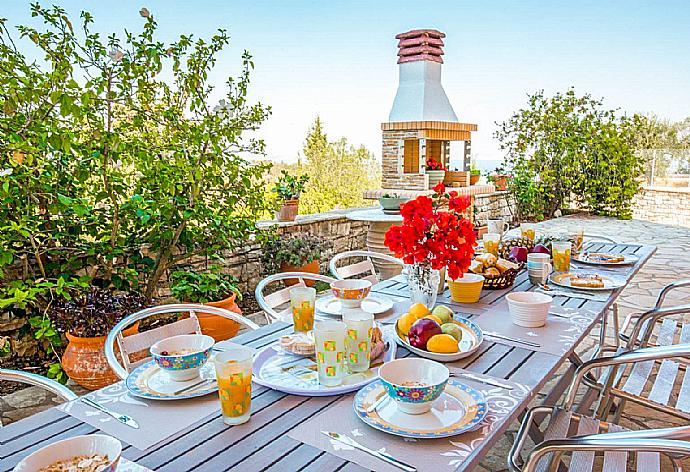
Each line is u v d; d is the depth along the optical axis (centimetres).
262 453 109
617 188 970
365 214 482
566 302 216
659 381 206
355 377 145
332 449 111
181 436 116
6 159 286
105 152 315
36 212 321
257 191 394
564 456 215
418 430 116
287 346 161
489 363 155
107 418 124
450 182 613
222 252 424
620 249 327
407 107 614
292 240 461
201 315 330
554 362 155
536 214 1002
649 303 461
